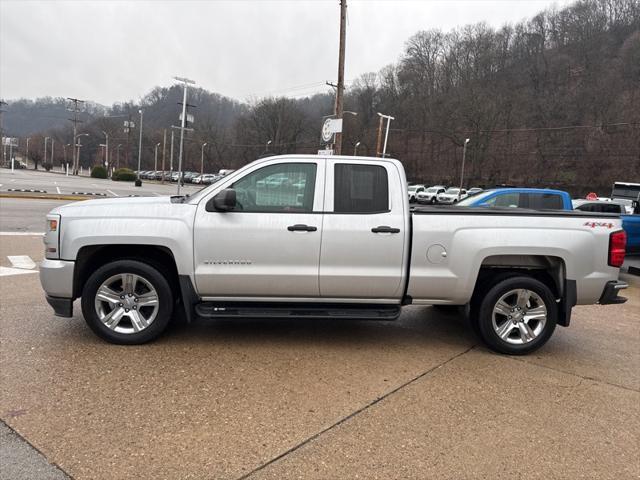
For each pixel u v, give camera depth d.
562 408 3.81
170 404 3.58
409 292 4.84
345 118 92.31
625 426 3.56
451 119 79.75
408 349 5.02
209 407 3.57
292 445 3.13
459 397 3.92
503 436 3.35
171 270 4.90
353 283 4.74
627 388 4.26
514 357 4.95
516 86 77.94
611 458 3.14
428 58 87.62
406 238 4.74
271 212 4.68
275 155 4.80
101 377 3.99
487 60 81.38
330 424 3.41
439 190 54.88
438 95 83.94
